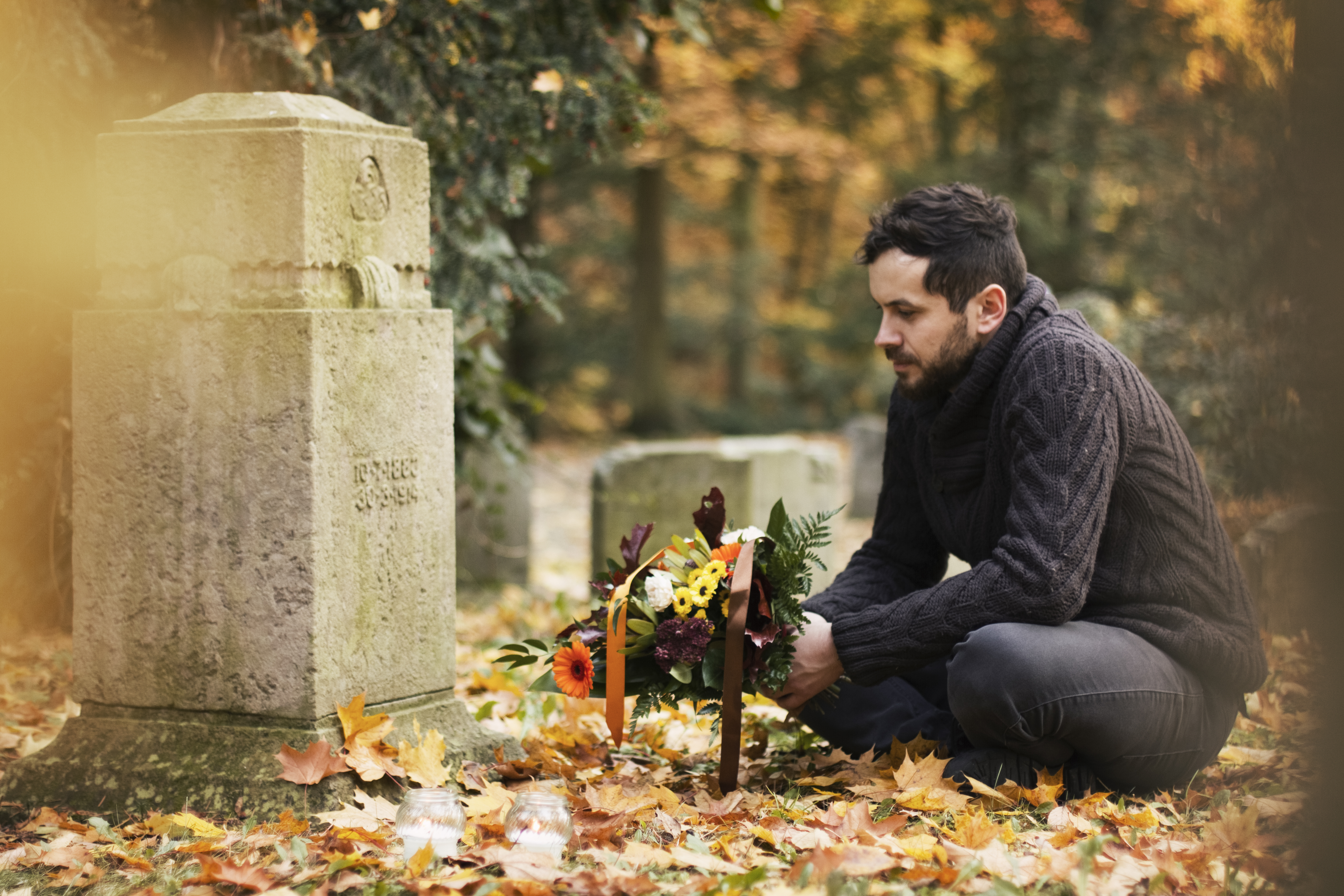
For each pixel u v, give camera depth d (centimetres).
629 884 227
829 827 264
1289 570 509
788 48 1808
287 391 285
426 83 469
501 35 483
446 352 323
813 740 349
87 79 465
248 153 289
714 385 2550
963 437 309
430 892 227
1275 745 347
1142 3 1518
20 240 469
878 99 1900
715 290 2369
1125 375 291
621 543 309
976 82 1828
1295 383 668
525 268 561
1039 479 281
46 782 297
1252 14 771
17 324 485
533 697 405
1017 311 300
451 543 329
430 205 361
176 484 295
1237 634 293
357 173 302
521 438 687
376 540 304
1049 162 1608
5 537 513
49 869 257
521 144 484
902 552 341
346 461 294
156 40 486
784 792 304
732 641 281
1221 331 784
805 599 334
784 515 297
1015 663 277
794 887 229
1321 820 195
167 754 293
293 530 287
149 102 485
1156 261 1049
